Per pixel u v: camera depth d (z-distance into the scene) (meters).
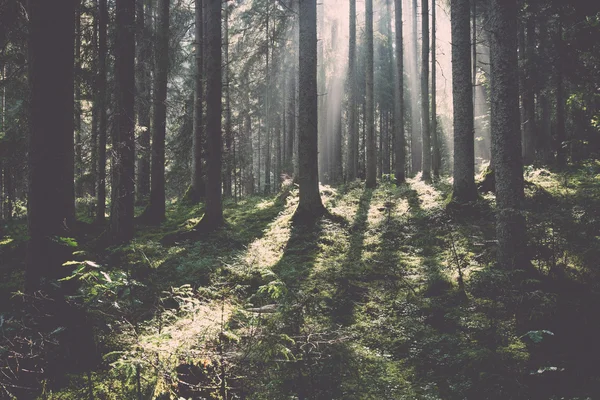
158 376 4.45
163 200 16.42
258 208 18.39
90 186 16.94
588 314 6.79
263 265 10.41
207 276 9.51
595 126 11.44
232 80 25.25
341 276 9.35
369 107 20.77
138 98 15.33
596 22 9.14
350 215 14.26
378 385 5.77
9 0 7.58
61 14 6.02
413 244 11.32
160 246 12.22
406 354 6.67
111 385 5.10
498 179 8.86
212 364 4.69
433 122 25.39
